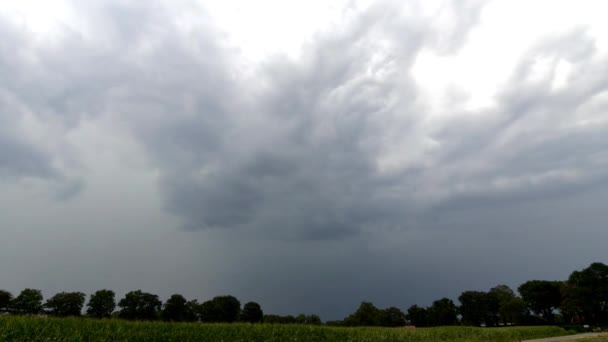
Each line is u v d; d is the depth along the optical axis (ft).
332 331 84.28
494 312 322.34
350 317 299.38
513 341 107.55
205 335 66.80
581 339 93.66
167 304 193.88
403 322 340.39
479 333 113.29
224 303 211.20
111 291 183.83
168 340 61.31
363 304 302.04
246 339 69.21
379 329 97.50
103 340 54.44
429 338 95.35
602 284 242.17
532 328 145.07
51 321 58.23
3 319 54.54
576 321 254.88
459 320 336.08
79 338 52.60
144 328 63.41
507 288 337.31
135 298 189.98
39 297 151.43
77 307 167.02
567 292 250.16
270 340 71.87
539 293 282.56
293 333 78.74
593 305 235.81
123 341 56.03
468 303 331.77
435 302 346.95
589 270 251.80
